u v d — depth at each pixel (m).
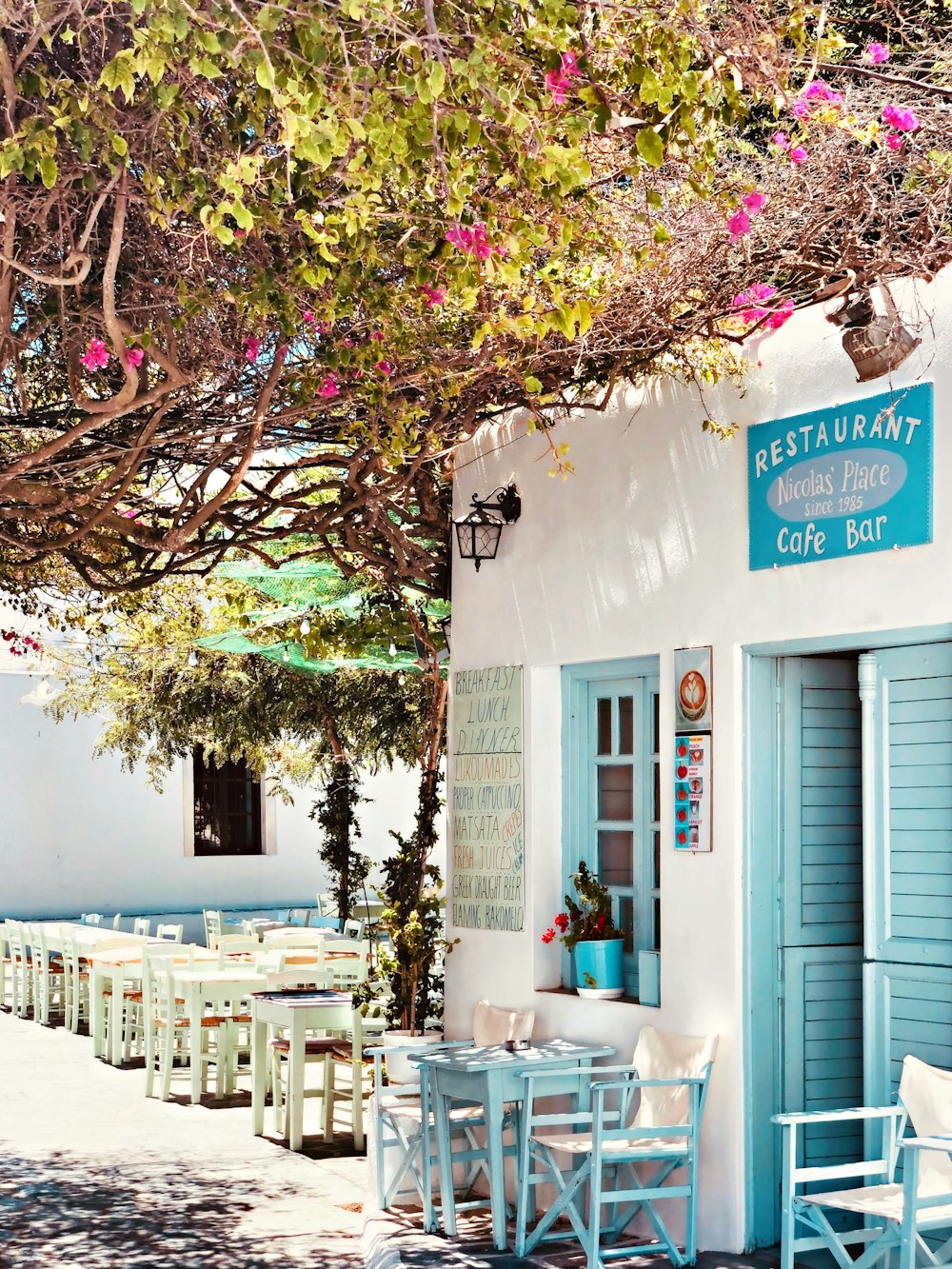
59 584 10.31
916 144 5.63
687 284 6.38
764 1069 6.37
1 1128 9.78
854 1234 5.54
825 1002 6.55
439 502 8.98
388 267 6.38
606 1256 6.27
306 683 14.70
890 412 5.69
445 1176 7.00
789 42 5.64
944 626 5.61
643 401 7.19
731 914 6.41
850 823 6.69
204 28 4.40
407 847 8.65
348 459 8.21
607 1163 6.56
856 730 6.74
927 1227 4.99
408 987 8.44
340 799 13.71
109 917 22.27
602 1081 6.99
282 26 4.52
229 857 23.38
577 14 4.54
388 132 4.55
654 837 7.30
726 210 5.89
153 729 17.67
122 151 4.72
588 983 7.32
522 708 7.94
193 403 7.23
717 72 4.72
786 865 6.52
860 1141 6.54
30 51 4.70
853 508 5.97
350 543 8.79
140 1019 13.33
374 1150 7.61
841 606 6.03
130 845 22.53
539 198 4.99
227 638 11.73
